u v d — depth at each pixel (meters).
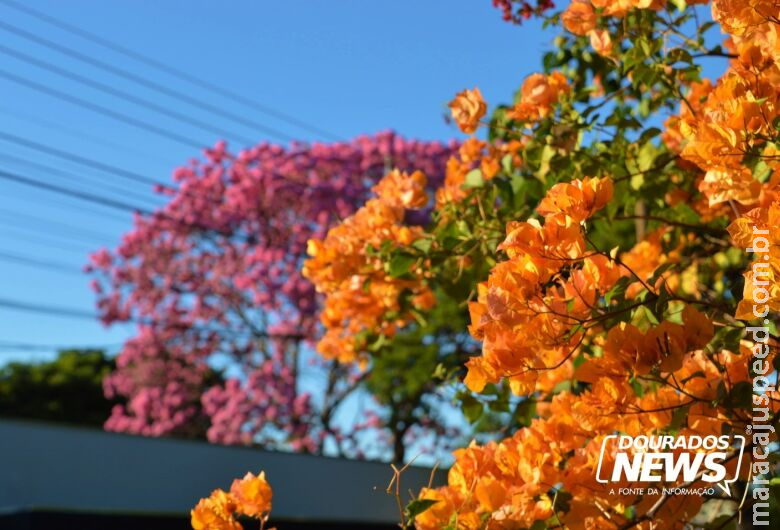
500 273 1.93
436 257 3.51
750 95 2.09
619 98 3.72
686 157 2.12
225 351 19.06
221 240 18.75
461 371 3.42
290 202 18.41
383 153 18.47
